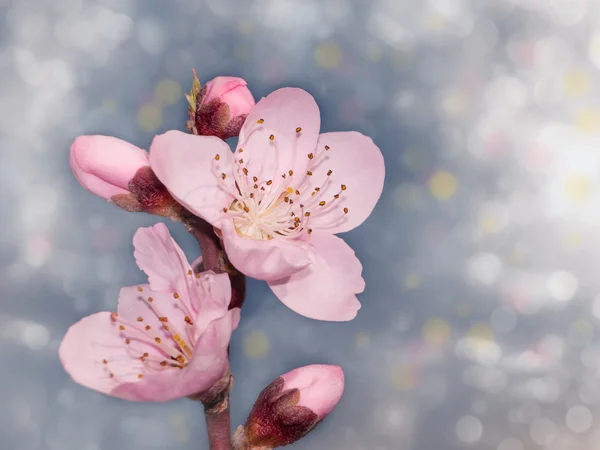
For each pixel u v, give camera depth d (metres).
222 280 0.16
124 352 0.17
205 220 0.17
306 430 0.17
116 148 0.17
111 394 0.16
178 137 0.17
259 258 0.17
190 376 0.15
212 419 0.17
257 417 0.17
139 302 0.17
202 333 0.15
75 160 0.17
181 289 0.17
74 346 0.17
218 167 0.17
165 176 0.17
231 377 0.16
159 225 0.17
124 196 0.17
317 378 0.17
